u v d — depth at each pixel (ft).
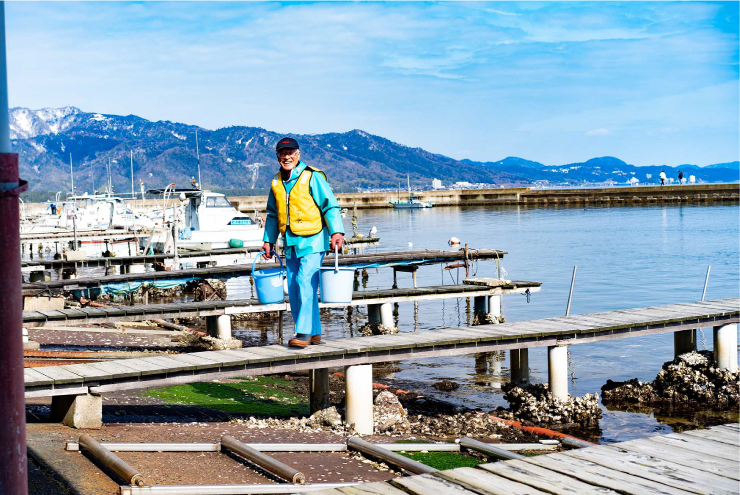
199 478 20.98
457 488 15.70
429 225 260.83
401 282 118.73
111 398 36.73
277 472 20.63
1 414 9.68
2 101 9.45
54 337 61.36
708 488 15.51
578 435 40.29
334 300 30.50
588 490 15.44
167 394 39.75
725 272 125.70
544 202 395.55
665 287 110.32
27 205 227.20
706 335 74.74
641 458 17.65
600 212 307.17
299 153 29.89
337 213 29.89
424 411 43.42
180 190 127.65
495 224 258.57
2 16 9.40
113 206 144.25
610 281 117.70
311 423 34.37
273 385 48.03
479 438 36.01
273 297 30.81
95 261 95.76
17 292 9.77
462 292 70.64
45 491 18.98
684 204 333.42
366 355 35.45
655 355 62.39
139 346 60.18
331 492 15.74
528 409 42.83
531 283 74.49
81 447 22.66
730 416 44.27
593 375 55.67
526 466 17.16
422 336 40.60
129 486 18.85
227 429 29.76
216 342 62.39
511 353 46.06
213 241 125.90
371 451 24.08
